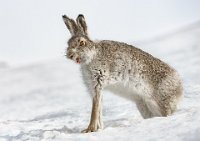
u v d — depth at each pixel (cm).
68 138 1939
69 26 2309
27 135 2188
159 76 2359
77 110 3678
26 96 8331
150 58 2398
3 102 7806
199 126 1692
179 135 1616
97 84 2266
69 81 11288
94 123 2170
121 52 2312
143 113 2444
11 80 14150
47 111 4519
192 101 2906
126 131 1875
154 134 1711
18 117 4378
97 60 2255
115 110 3231
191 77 6300
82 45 2230
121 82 2327
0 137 2223
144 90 2344
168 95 2364
